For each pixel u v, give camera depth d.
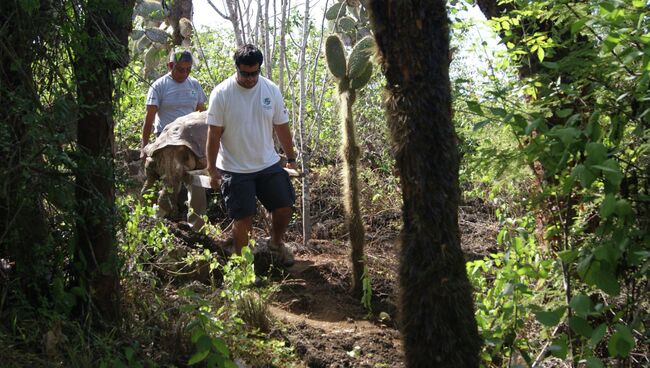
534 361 4.25
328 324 5.84
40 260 4.21
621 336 3.31
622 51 3.62
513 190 5.02
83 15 4.27
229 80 6.12
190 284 5.56
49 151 4.02
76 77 4.27
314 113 9.60
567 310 3.87
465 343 3.52
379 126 9.35
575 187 4.05
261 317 5.30
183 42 7.46
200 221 6.64
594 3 3.59
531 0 3.99
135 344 4.33
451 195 3.50
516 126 3.62
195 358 3.94
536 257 4.46
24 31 4.13
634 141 3.85
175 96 7.41
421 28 3.45
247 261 5.26
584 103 3.75
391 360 5.24
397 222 8.11
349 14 9.15
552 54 4.11
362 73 6.29
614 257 3.40
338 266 6.80
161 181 6.73
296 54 10.59
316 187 8.66
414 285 3.52
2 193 4.01
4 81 4.11
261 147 6.18
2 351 3.81
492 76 5.48
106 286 4.43
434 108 3.47
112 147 4.43
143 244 5.43
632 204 3.63
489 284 5.46
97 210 4.34
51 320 4.13
